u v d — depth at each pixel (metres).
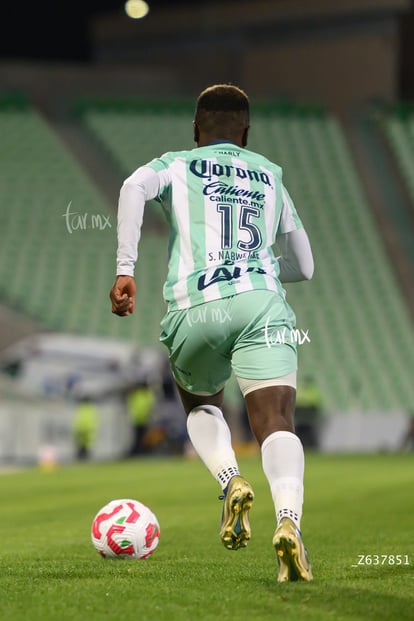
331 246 87.81
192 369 14.50
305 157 92.88
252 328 13.77
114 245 84.50
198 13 94.75
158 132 93.06
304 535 23.73
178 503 34.84
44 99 94.75
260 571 15.62
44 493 40.19
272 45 93.00
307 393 73.94
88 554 19.53
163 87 96.62
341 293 84.50
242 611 11.49
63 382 66.12
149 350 70.50
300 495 13.41
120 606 11.85
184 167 14.46
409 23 89.12
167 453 68.56
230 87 15.30
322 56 91.75
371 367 79.50
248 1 93.25
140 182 13.98
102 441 66.19
